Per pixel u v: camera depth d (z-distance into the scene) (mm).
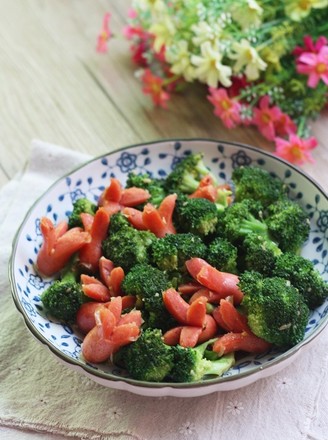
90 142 582
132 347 369
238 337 379
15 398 399
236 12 542
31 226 445
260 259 413
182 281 412
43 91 634
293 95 592
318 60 540
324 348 411
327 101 598
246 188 466
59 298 399
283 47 566
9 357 420
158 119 602
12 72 656
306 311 382
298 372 402
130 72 650
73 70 655
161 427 380
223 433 376
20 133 592
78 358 379
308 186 465
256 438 373
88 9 722
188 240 416
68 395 399
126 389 364
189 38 576
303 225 443
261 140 575
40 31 700
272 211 453
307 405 387
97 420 385
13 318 440
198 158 487
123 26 698
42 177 538
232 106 556
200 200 445
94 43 685
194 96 621
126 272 417
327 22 594
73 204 466
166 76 632
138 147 499
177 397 392
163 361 363
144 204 459
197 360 363
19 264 424
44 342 373
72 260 432
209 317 389
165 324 392
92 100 623
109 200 456
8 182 547
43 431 386
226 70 540
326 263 435
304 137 567
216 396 392
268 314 371
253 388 396
